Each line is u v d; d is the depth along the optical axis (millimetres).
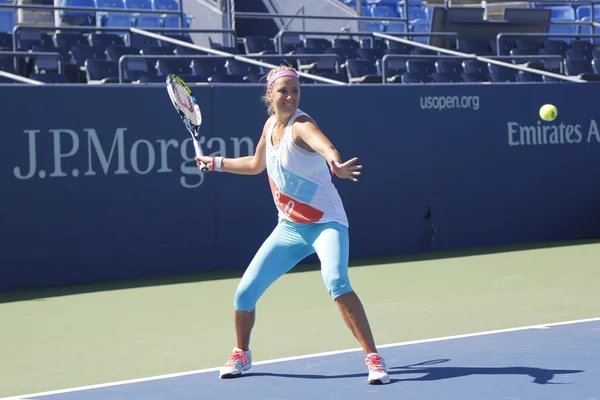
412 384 8430
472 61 27266
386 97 19891
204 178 18203
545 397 7770
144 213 17641
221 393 8391
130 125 17500
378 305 13773
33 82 17719
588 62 28453
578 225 22078
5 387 9148
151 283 16844
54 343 11570
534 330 11141
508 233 21312
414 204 20250
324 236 8656
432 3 36375
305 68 25031
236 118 18453
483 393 7980
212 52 23719
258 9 33062
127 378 9383
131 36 25391
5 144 16438
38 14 27266
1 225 16422
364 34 28062
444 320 12289
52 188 16828
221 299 14797
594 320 11711
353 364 9492
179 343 11289
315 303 14078
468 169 20812
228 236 18438
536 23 32125
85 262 17141
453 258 19188
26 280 16625
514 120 21297
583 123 22062
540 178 21609
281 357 10164
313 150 8492
